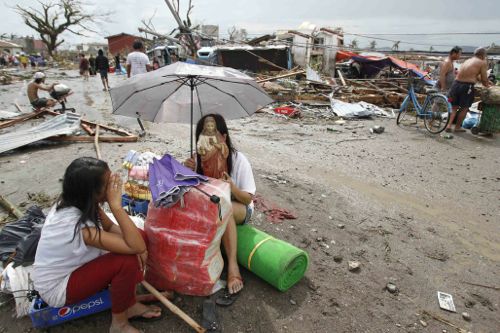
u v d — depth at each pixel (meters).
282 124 9.01
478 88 8.27
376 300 2.75
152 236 2.36
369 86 14.59
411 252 3.42
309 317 2.52
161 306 2.51
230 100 3.28
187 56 15.73
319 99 12.09
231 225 2.69
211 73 2.73
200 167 2.85
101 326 2.34
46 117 8.62
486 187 5.02
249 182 2.88
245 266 2.77
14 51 59.53
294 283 2.75
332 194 4.62
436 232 3.81
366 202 4.45
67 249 1.99
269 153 6.37
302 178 5.14
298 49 23.56
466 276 3.11
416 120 8.82
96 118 9.02
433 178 5.33
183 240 2.29
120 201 2.06
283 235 3.54
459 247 3.55
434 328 2.52
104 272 2.06
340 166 5.76
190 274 2.34
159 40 24.12
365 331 2.45
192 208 2.27
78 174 1.92
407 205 4.41
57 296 2.07
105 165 2.03
